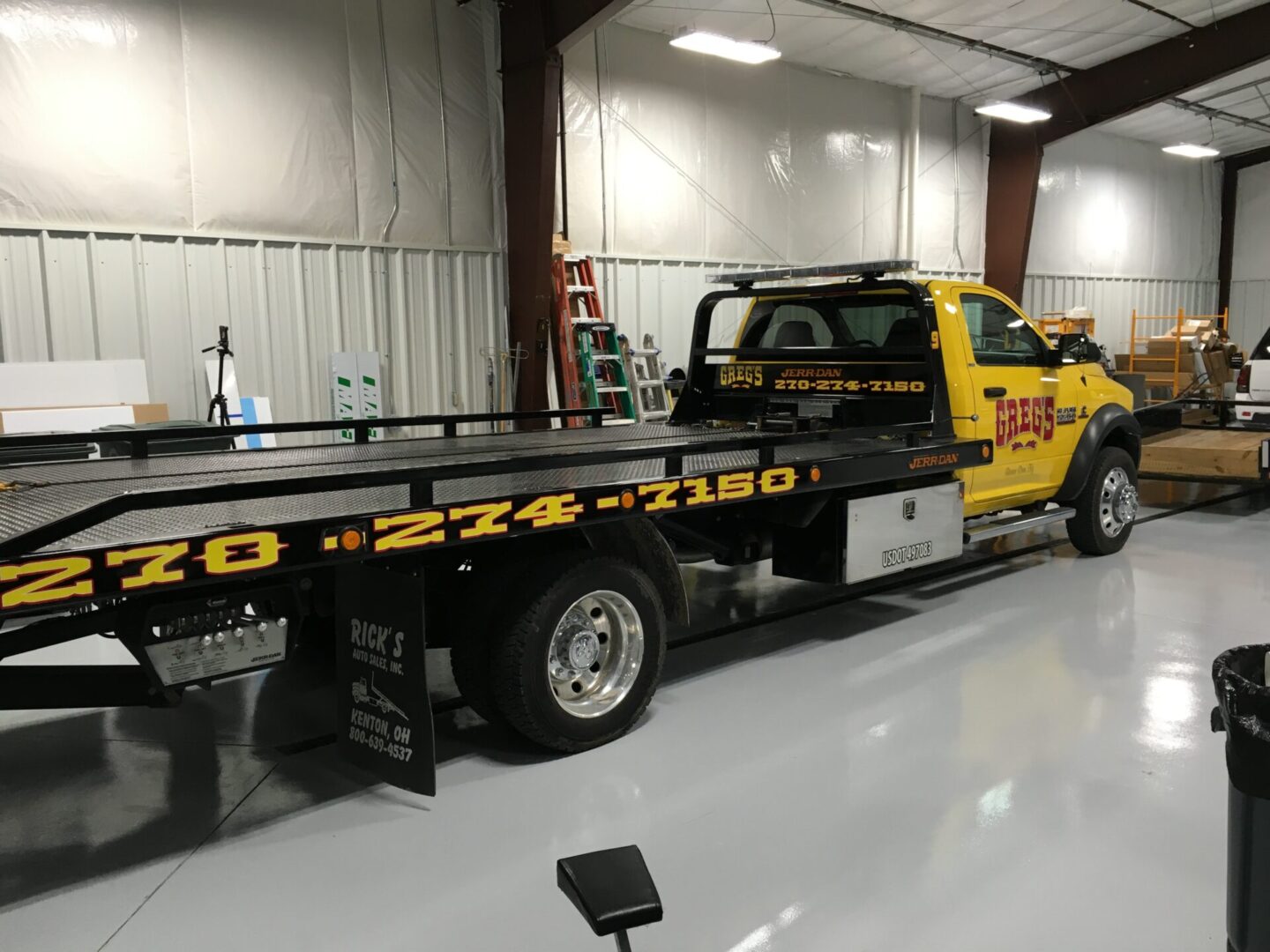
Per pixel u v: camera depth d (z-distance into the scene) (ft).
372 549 9.37
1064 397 20.36
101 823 9.99
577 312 33.58
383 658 10.16
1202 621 17.07
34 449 17.39
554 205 30.99
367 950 7.75
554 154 30.53
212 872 8.99
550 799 10.44
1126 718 12.53
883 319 18.21
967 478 18.12
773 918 8.16
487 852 9.31
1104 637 16.12
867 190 44.09
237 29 25.46
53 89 22.79
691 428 18.83
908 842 9.43
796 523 14.82
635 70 34.96
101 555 7.76
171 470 12.93
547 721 11.18
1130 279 61.52
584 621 11.74
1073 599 18.63
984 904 8.36
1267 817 5.65
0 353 22.67
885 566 15.76
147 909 8.38
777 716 12.81
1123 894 8.50
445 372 30.78
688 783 10.80
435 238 30.17
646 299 36.24
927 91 46.14
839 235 43.11
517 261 31.42
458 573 11.83
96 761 11.64
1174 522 27.20
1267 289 67.82
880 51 40.22
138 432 13.94
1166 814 9.96
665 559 12.68
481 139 30.99
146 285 24.59
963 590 19.62
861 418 18.06
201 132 25.08
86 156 23.38
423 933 7.97
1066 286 57.21
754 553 15.92
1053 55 43.73
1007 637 16.22
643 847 9.36
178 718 13.05
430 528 9.79
